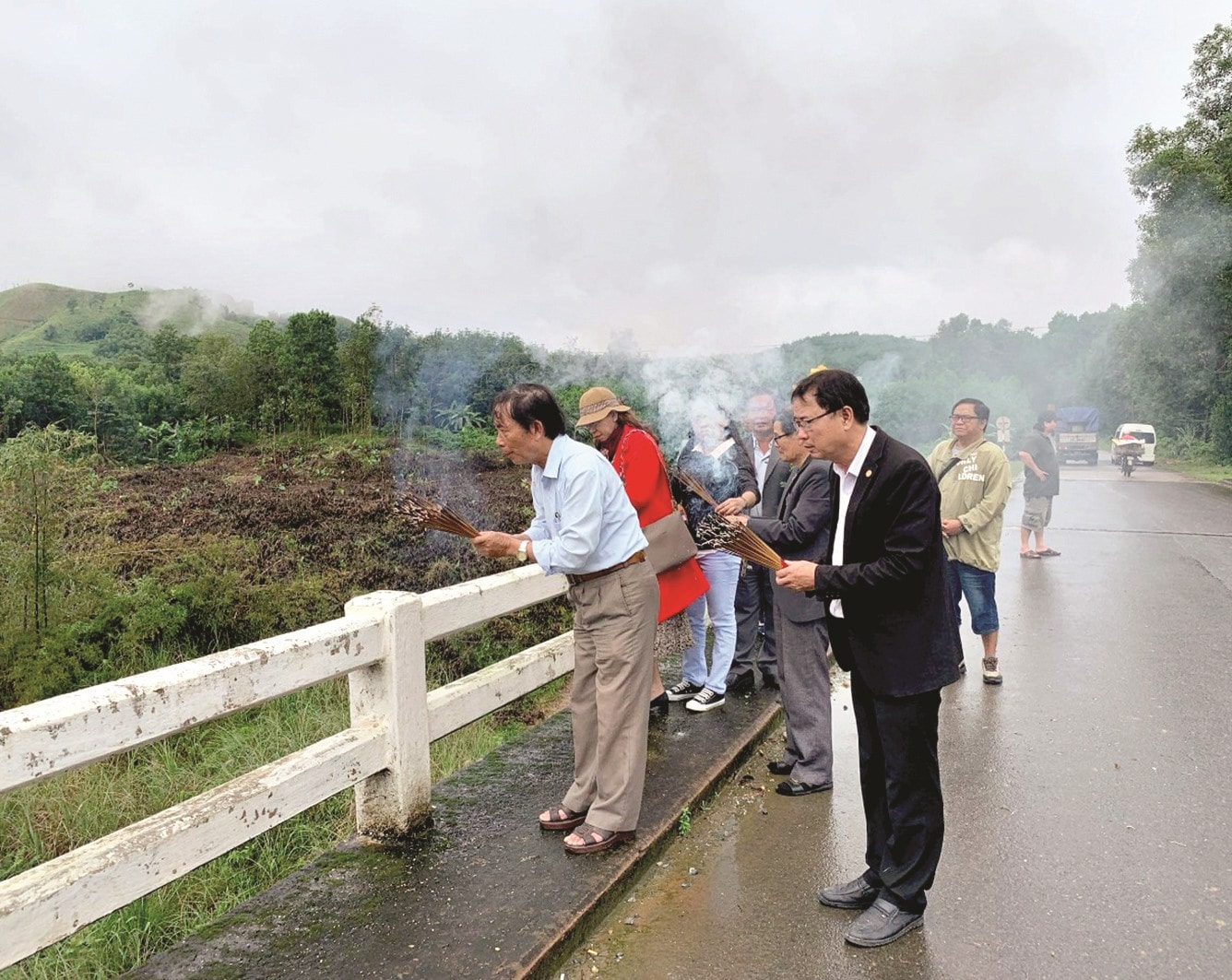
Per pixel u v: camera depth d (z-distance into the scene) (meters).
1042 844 3.35
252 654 2.54
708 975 2.58
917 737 2.66
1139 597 7.90
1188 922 2.80
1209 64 22.03
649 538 4.01
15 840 3.66
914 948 2.69
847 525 2.71
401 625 3.10
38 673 4.87
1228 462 29.48
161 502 13.15
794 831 3.53
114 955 2.88
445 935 2.60
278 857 3.57
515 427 3.02
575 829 3.22
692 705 4.61
